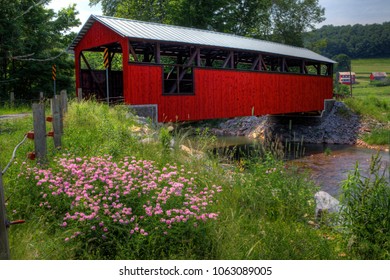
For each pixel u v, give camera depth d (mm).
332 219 4922
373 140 23125
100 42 14586
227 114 16859
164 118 14000
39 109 5438
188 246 3543
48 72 21625
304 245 4031
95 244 3561
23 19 19953
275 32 43469
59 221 3822
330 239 4469
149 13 34281
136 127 9742
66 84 23016
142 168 4715
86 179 4262
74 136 7609
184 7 31422
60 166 5035
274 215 5164
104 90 16969
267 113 19594
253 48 18312
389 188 4484
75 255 3449
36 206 4098
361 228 4184
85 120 9250
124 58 12945
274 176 5750
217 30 34406
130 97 12891
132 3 33688
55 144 6492
